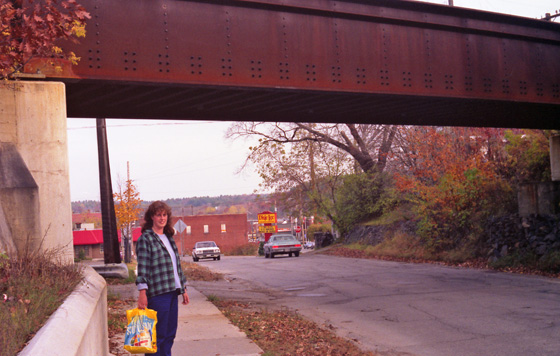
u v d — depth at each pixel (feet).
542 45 52.06
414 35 46.21
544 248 58.08
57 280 18.21
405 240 90.99
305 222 302.86
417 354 24.72
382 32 44.91
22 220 26.43
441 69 46.98
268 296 48.73
